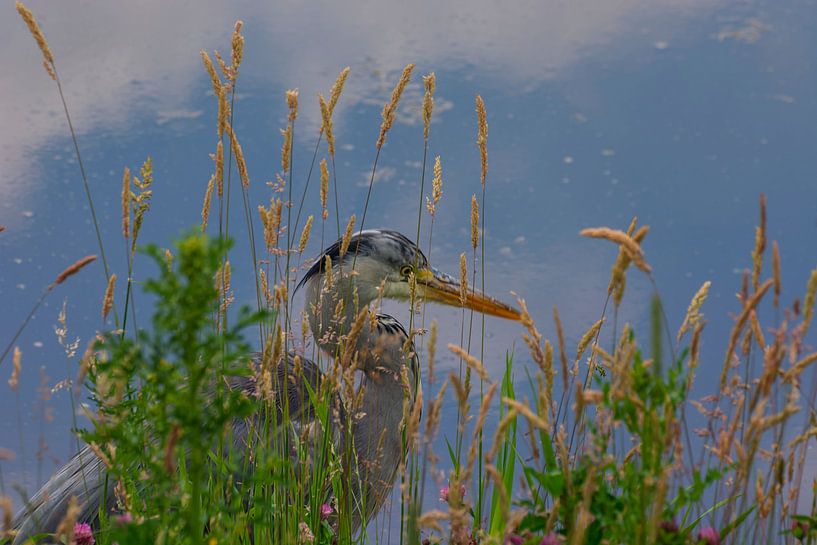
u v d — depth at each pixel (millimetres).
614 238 4551
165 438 3980
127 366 4035
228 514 5660
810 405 5645
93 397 4797
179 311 3703
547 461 4664
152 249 3695
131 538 4242
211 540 4535
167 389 3867
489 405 4453
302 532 7055
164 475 4227
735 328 5039
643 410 4148
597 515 4355
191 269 3676
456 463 6699
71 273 5824
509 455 6824
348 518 7844
